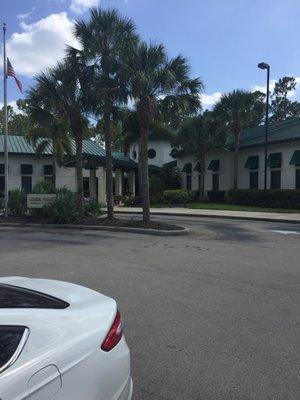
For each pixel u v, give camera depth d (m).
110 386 2.96
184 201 39.22
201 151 40.72
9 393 2.35
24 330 2.72
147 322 6.22
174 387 4.27
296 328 5.95
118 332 3.19
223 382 4.36
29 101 21.00
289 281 8.77
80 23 20.02
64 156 41.47
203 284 8.55
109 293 7.90
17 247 13.79
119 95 19.27
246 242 14.69
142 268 10.23
